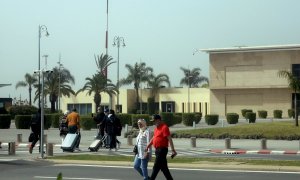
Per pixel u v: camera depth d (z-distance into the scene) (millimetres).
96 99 73688
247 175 15539
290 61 69688
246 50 71688
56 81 76250
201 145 28750
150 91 83688
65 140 24078
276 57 70438
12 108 62125
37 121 23266
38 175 15602
